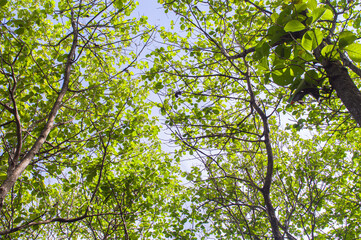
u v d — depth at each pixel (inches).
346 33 79.1
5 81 171.3
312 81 90.6
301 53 89.4
